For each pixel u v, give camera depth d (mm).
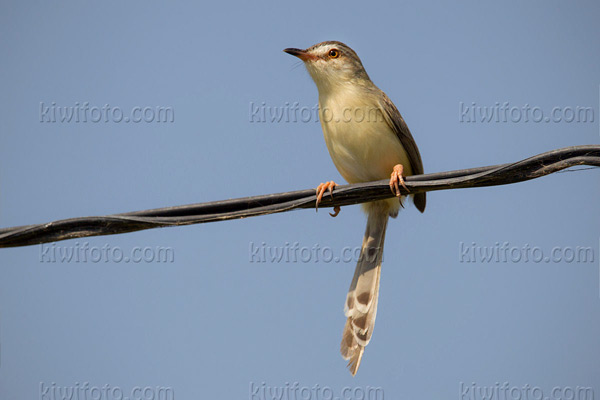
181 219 8820
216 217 8891
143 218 8727
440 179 8805
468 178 8484
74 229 8828
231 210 8969
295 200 9156
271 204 9078
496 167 8320
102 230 8828
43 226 8742
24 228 8750
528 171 8164
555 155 7969
